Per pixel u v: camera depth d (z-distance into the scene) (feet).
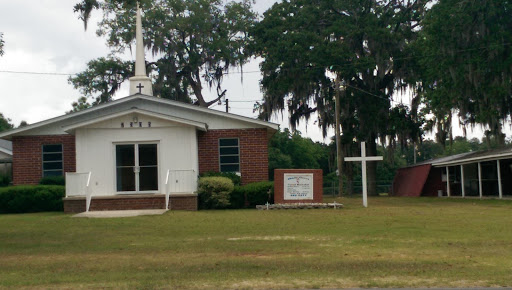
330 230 48.55
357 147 139.95
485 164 121.29
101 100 163.84
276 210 70.38
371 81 134.10
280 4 140.97
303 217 60.08
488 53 96.68
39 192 74.08
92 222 56.59
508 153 91.50
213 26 172.24
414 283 27.12
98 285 27.55
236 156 84.69
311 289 26.20
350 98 134.10
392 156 137.18
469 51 97.76
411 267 31.09
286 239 43.24
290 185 73.92
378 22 129.70
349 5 134.41
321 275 29.22
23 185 78.95
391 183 175.11
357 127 138.92
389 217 59.72
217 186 72.90
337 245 39.93
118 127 75.56
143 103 85.92
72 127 74.38
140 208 71.00
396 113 135.64
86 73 164.35
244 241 42.47
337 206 72.74
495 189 120.26
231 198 74.74
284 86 132.05
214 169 84.28
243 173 84.43
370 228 49.70
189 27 164.35
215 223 54.80
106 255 37.40
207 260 34.40
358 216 61.00
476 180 120.06
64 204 70.64
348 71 127.75
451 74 99.86
